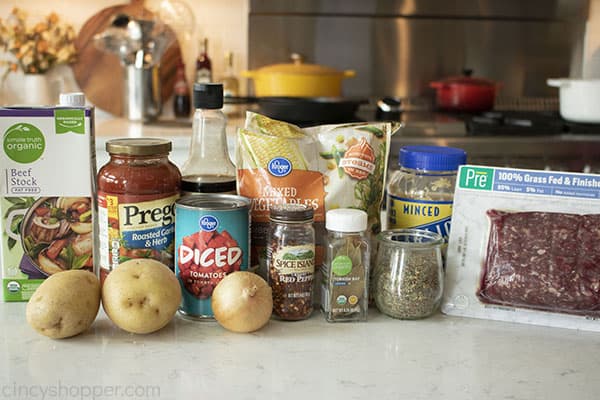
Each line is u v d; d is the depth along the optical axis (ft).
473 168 3.12
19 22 9.70
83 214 3.22
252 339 2.81
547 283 2.97
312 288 3.06
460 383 2.47
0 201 3.15
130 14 9.96
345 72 9.50
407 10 10.45
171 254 3.15
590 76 10.91
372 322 3.04
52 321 2.68
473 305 3.12
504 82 10.91
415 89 10.78
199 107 3.26
